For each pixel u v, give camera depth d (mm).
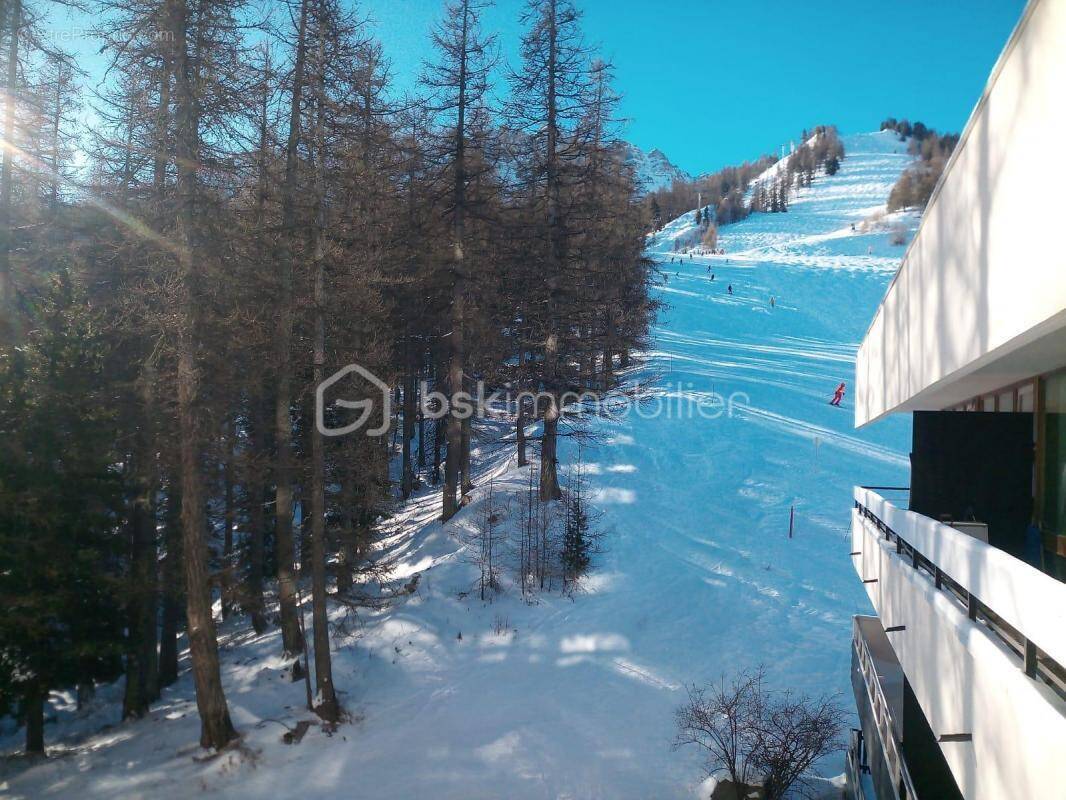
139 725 16812
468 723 16016
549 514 24344
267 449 20703
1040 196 4168
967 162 5836
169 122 13109
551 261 25234
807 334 61469
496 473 29406
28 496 14445
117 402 16625
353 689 17562
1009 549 8094
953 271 6289
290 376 17406
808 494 27344
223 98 13195
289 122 16250
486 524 24156
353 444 20156
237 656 19609
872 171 198375
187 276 13562
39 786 13961
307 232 16547
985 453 8242
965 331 5875
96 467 15414
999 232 4969
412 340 28516
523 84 25344
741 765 14328
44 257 17312
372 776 14266
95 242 16297
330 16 15469
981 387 9297
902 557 7969
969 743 5000
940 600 5762
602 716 16344
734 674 17797
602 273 28047
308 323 16922
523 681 17672
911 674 7086
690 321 63562
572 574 22000
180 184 13359
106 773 14219
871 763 11469
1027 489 8117
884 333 10805
